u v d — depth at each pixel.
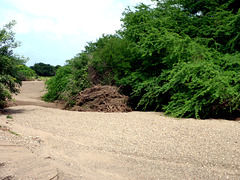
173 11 9.65
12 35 7.49
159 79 8.54
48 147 4.04
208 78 7.16
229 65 7.74
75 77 10.31
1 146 3.69
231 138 4.32
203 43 8.84
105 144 4.30
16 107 8.38
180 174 3.13
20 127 5.31
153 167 3.35
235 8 10.02
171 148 4.00
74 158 3.63
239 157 3.54
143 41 9.11
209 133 4.65
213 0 9.49
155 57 9.18
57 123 5.90
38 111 7.55
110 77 9.81
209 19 9.09
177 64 7.55
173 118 6.53
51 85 11.84
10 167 2.99
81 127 5.50
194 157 3.62
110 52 9.72
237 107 7.55
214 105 7.09
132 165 3.43
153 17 10.20
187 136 4.57
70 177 2.91
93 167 3.33
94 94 8.82
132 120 6.10
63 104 10.21
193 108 6.91
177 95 7.68
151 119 6.20
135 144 4.26
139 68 9.81
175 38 8.01
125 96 8.95
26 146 3.90
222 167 3.31
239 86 6.91
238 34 7.96
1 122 5.56
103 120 6.17
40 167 3.08
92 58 10.58
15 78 7.36
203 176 3.06
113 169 3.29
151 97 8.73
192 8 10.30
